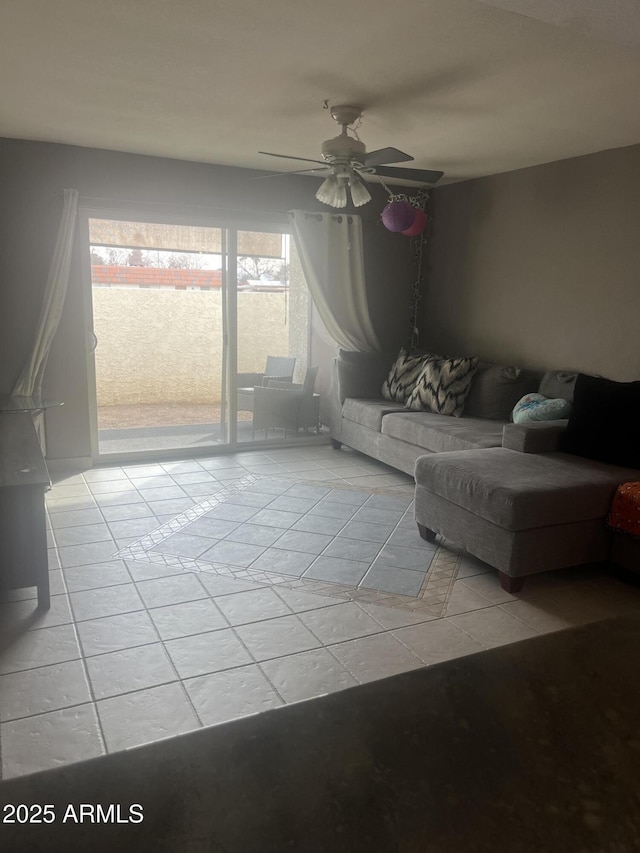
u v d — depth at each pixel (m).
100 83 3.10
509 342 5.14
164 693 2.21
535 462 3.44
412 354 5.57
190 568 3.23
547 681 0.63
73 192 4.44
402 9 2.24
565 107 3.30
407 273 6.02
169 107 3.48
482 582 3.15
